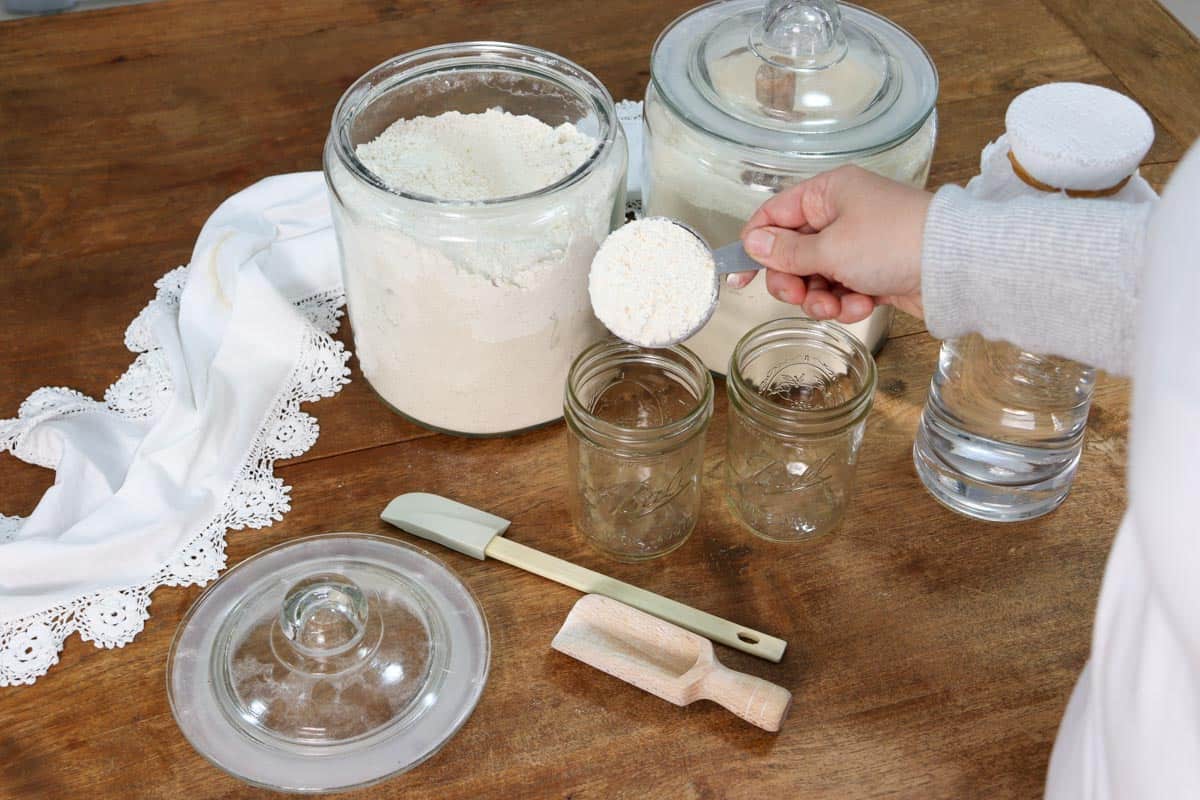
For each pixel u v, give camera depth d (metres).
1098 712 0.43
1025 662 0.64
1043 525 0.71
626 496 0.68
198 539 0.70
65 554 0.67
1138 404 0.32
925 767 0.59
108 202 0.90
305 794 0.57
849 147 0.66
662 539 0.69
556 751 0.59
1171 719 0.37
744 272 0.67
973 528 0.71
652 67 0.72
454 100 0.80
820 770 0.59
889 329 0.83
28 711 0.61
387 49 1.04
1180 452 0.30
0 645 0.64
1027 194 0.60
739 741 0.60
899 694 0.62
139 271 0.86
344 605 0.62
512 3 1.09
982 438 0.69
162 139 0.95
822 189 0.61
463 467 0.75
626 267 0.64
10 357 0.80
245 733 0.59
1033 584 0.68
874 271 0.59
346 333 0.84
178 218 0.89
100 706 0.61
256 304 0.79
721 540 0.70
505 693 0.62
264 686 0.61
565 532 0.71
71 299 0.84
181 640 0.64
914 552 0.69
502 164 0.75
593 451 0.66
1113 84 1.01
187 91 1.00
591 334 0.75
